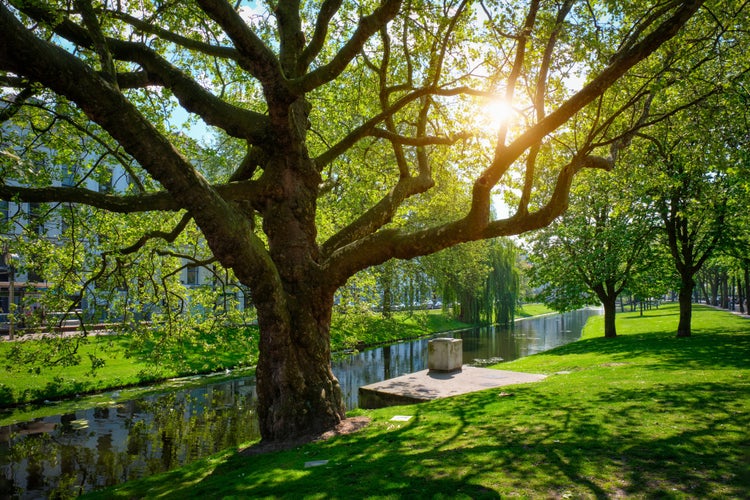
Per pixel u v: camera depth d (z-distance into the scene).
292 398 8.95
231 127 8.68
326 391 9.34
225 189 8.79
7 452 10.87
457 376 15.91
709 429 7.06
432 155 14.66
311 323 9.24
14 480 9.17
